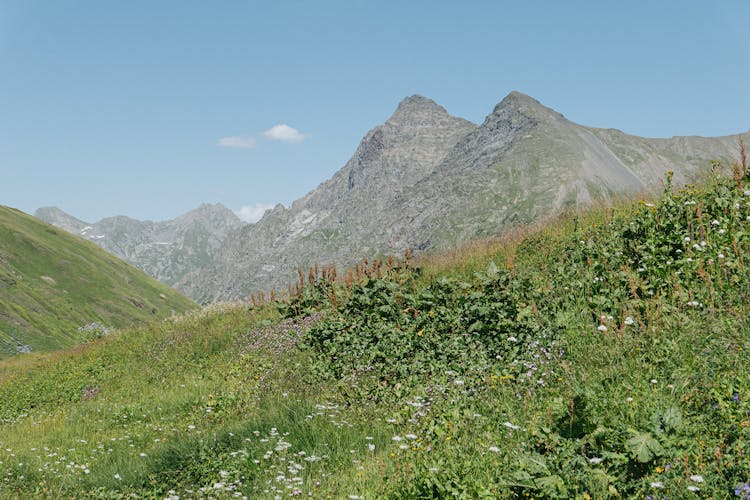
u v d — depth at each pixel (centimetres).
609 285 1062
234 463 798
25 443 1274
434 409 773
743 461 433
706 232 1075
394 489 557
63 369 2261
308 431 853
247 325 2000
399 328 1281
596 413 555
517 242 1759
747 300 788
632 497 437
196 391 1434
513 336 1016
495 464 540
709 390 572
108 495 795
